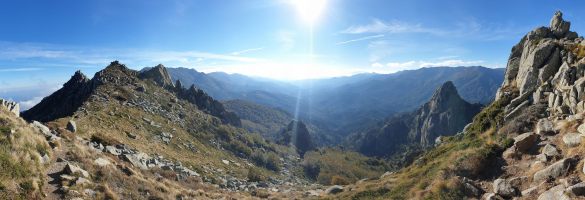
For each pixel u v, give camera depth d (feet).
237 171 301.02
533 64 146.20
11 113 109.70
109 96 343.46
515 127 121.08
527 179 91.35
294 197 155.43
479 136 139.44
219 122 499.92
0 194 72.08
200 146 338.34
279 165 464.65
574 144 93.50
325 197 135.64
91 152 122.83
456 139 159.12
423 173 124.16
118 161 139.03
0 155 80.02
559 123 108.58
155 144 255.09
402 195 113.70
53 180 89.15
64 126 161.48
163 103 421.59
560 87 124.16
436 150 156.15
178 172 190.70
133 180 110.83
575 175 80.74
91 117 234.99
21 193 76.02
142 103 375.04
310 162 545.03
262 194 173.37
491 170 105.91
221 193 159.94
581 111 106.83
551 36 164.66
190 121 419.54
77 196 84.89
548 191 78.59
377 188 126.41
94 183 96.48
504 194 89.61
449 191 99.35
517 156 105.29
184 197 118.11
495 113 144.25
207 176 219.00
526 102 134.21
